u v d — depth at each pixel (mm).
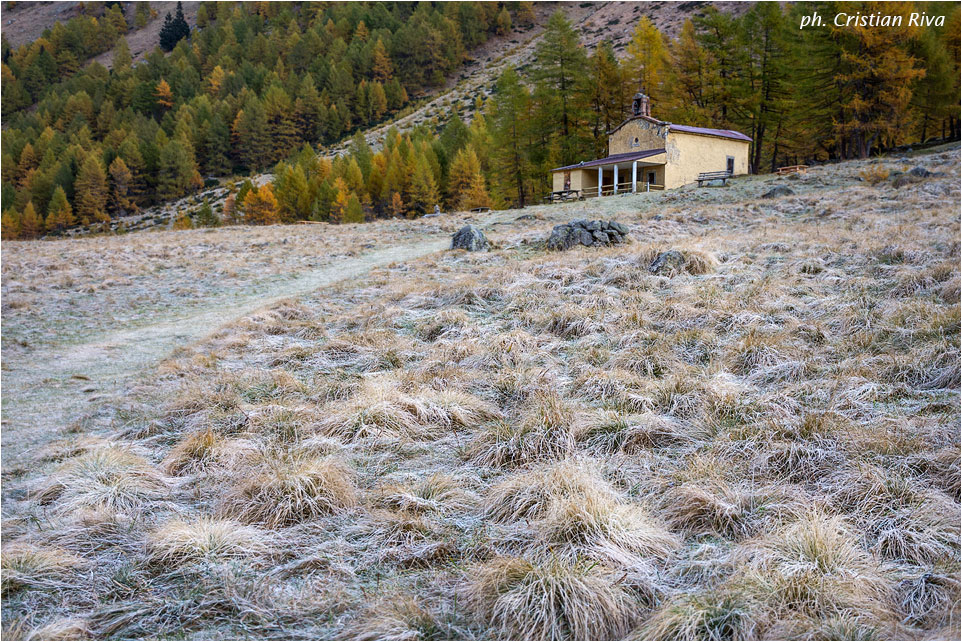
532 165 50531
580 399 7184
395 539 4539
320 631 3594
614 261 14484
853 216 19625
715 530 4410
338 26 185125
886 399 6316
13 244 32969
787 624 3221
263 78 148750
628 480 5215
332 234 34031
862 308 9227
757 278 11789
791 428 5566
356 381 8383
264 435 6781
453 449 6309
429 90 162000
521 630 3434
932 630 3178
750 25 44938
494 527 4637
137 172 106375
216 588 4008
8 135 125562
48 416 8242
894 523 4164
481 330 10570
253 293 18234
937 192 22594
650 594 3703
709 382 6961
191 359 10594
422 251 24938
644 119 39812
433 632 3480
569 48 48969
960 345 7012
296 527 4805
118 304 16891
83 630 3598
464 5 186250
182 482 5809
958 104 42125
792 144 48219
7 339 12969
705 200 30062
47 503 5520
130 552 4562
